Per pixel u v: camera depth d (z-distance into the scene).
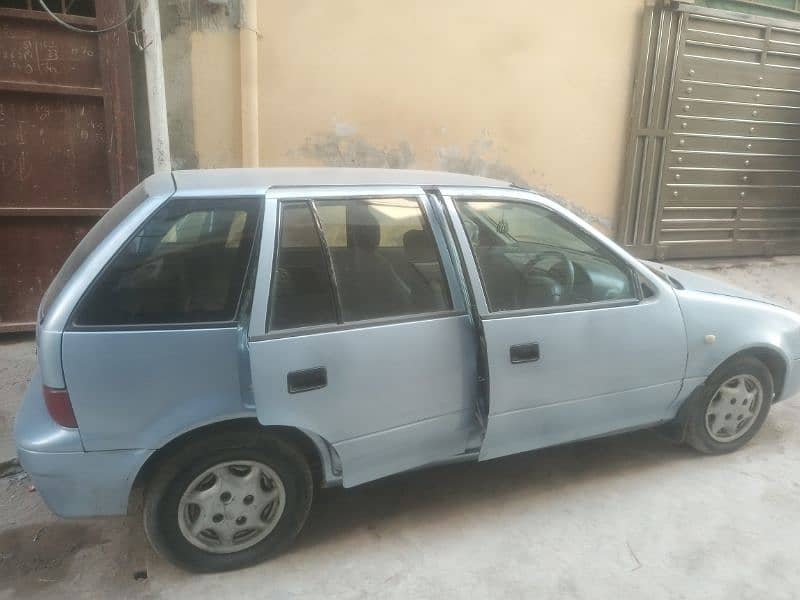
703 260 7.83
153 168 5.13
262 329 2.46
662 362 3.23
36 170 4.70
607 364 3.09
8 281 4.79
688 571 2.71
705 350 3.33
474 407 2.90
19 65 4.51
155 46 4.89
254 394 2.41
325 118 5.77
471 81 6.20
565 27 6.41
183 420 2.42
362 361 2.61
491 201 3.02
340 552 2.81
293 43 5.52
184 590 2.57
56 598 2.54
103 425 2.36
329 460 2.71
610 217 7.20
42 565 2.73
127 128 4.82
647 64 6.79
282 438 2.60
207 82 5.31
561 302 3.02
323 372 2.54
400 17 5.80
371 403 2.66
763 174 7.86
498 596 2.56
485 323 2.79
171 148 5.34
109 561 2.76
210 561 2.62
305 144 5.76
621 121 6.92
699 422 3.49
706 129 7.35
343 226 2.70
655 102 6.96
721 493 3.27
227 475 2.57
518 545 2.87
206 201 2.53
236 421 2.54
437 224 2.87
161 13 5.07
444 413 2.84
